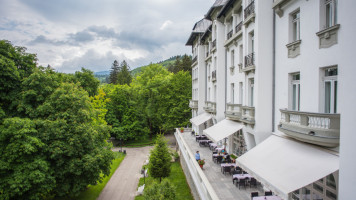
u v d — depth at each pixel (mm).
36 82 16625
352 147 5867
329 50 8266
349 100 5977
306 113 8617
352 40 5965
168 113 47625
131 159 37406
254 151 11047
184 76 48531
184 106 46656
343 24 6293
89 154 18078
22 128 14305
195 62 36562
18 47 18234
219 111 22000
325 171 7227
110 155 20344
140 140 53844
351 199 5902
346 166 6066
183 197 19219
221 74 21953
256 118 13055
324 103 8891
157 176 22359
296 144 9766
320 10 8820
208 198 11695
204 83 33312
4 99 16609
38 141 14789
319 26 8852
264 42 12766
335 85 8398
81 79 36844
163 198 13961
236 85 18672
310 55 9406
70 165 16422
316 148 8664
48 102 17328
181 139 28484
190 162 19359
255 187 12992
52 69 20641
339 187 6305
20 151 14125
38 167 14734
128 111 49438
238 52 18094
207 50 32031
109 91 56438
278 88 12227
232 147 20250
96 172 17859
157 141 23156
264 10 12703
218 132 17234
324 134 7836
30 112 16500
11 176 14000
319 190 8867
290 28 11156
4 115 15523
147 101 53031
